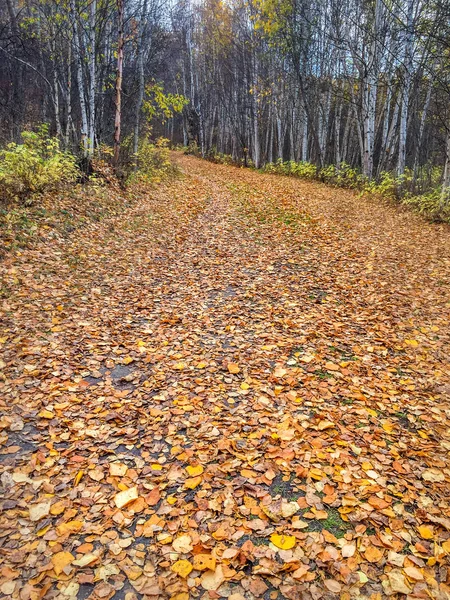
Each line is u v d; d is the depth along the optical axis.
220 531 2.46
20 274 6.21
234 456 3.12
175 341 5.10
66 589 2.12
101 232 9.06
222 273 7.71
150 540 2.43
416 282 7.11
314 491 2.78
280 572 2.22
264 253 8.91
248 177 23.55
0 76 18.55
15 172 8.77
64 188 10.14
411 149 29.39
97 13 13.60
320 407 3.71
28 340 4.68
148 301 6.36
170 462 3.09
